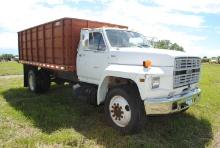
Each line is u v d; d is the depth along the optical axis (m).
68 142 4.86
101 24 7.64
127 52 5.67
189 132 5.61
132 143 4.82
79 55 6.99
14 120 6.16
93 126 5.80
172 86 5.09
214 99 8.93
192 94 5.62
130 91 5.21
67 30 6.99
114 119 5.57
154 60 5.23
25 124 5.88
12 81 13.84
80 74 7.04
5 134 5.27
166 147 4.81
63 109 7.05
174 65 5.07
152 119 6.25
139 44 6.70
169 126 5.84
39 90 9.38
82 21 7.20
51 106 7.46
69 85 10.74
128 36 6.65
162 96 5.09
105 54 6.14
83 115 6.62
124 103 5.34
